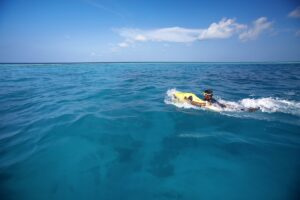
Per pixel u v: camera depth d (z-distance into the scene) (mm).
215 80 18516
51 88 13539
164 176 3832
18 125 6160
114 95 11086
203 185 3564
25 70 35500
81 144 5016
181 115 7395
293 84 15273
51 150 4680
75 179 3701
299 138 5285
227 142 5129
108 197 3291
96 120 6656
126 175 3855
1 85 15078
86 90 12672
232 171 3928
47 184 3547
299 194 3287
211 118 7047
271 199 3195
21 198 3223
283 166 4023
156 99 10125
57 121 6516
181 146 4984
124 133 5742
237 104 8836
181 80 18766
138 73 28875
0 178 3660
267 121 6652
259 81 17406
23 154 4477
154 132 5848
